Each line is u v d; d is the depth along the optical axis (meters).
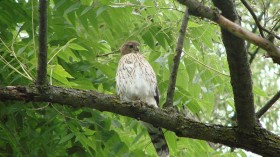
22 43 10.63
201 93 13.27
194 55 11.98
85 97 8.74
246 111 8.30
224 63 12.08
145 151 12.22
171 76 9.29
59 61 11.30
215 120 17.19
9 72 10.67
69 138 10.41
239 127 8.50
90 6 10.48
